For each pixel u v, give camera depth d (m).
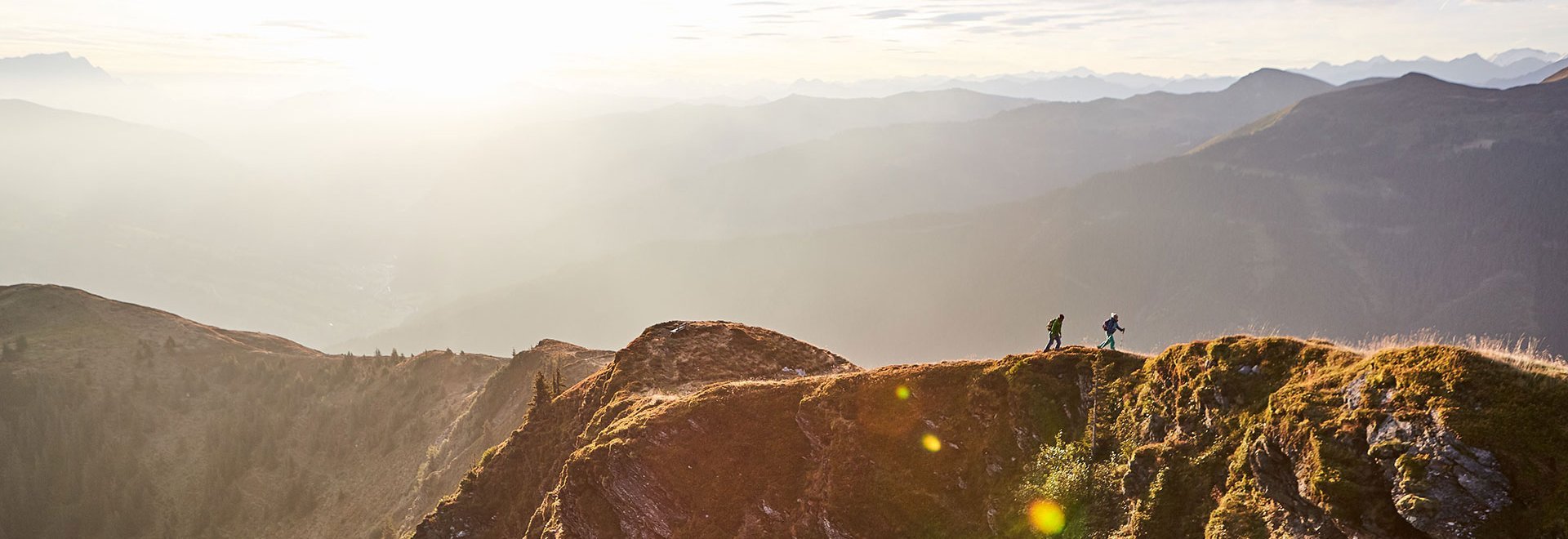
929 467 34.44
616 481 40.50
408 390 139.12
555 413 58.06
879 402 38.03
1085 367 33.84
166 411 149.50
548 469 52.66
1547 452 19.02
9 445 136.75
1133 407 30.78
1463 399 20.55
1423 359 22.12
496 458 57.91
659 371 52.78
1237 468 25.41
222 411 149.62
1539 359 21.56
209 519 120.19
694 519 37.78
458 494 57.03
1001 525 30.89
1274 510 23.66
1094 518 28.64
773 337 59.41
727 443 39.78
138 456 136.62
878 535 33.34
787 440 38.94
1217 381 27.94
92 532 122.25
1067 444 31.47
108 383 155.50
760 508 36.97
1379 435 21.48
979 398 35.50
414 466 115.06
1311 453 22.67
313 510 117.75
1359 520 20.97
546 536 43.25
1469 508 19.06
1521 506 18.72
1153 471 27.81
